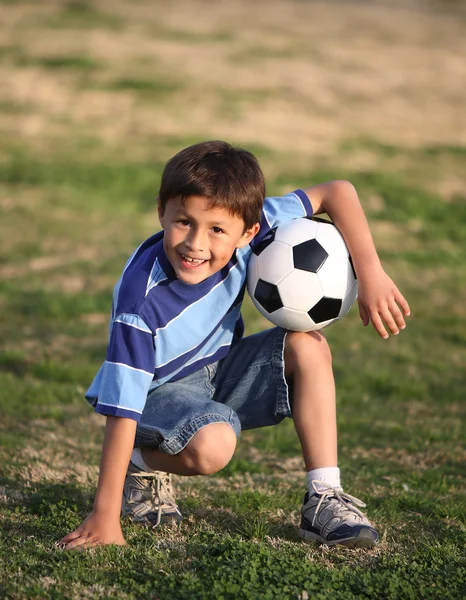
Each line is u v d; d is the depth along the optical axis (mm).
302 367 3963
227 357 4148
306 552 3736
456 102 26906
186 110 23219
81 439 5832
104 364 3803
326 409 3939
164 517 4078
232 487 4836
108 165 17734
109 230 13742
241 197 3625
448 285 11711
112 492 3646
